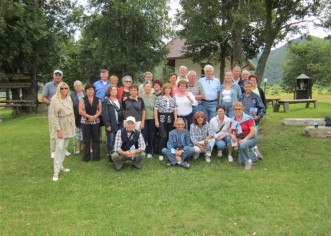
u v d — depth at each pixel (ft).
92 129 22.63
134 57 57.72
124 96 23.20
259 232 13.14
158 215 14.51
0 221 13.98
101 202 15.84
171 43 64.39
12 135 33.37
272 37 39.24
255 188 17.47
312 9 38.86
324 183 18.22
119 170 20.72
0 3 46.34
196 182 18.42
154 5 56.34
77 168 21.27
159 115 23.16
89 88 22.02
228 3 39.63
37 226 13.58
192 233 13.08
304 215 14.48
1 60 52.03
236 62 38.22
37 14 51.90
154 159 23.25
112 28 57.06
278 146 26.89
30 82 55.88
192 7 41.27
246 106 23.38
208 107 24.21
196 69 84.23
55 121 18.86
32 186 17.98
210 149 22.26
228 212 14.75
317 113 49.47
